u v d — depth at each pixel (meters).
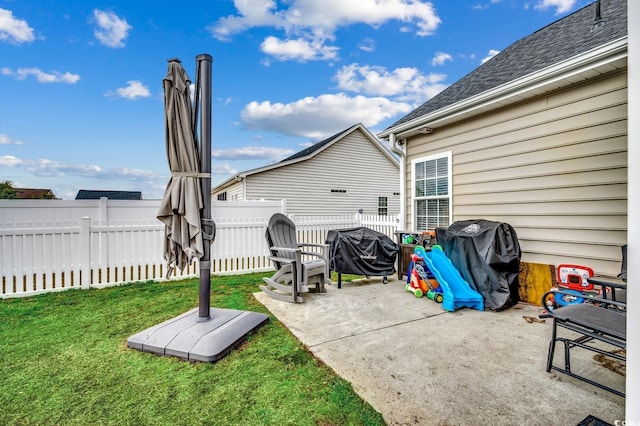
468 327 3.21
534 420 1.78
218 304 3.96
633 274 1.25
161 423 1.76
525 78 3.89
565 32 4.91
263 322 3.23
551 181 4.05
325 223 7.74
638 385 1.23
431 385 2.14
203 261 2.93
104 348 2.67
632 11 1.28
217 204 9.22
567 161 3.90
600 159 3.62
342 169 15.43
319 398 1.99
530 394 2.03
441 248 4.41
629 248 1.26
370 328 3.18
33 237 4.38
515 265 3.96
